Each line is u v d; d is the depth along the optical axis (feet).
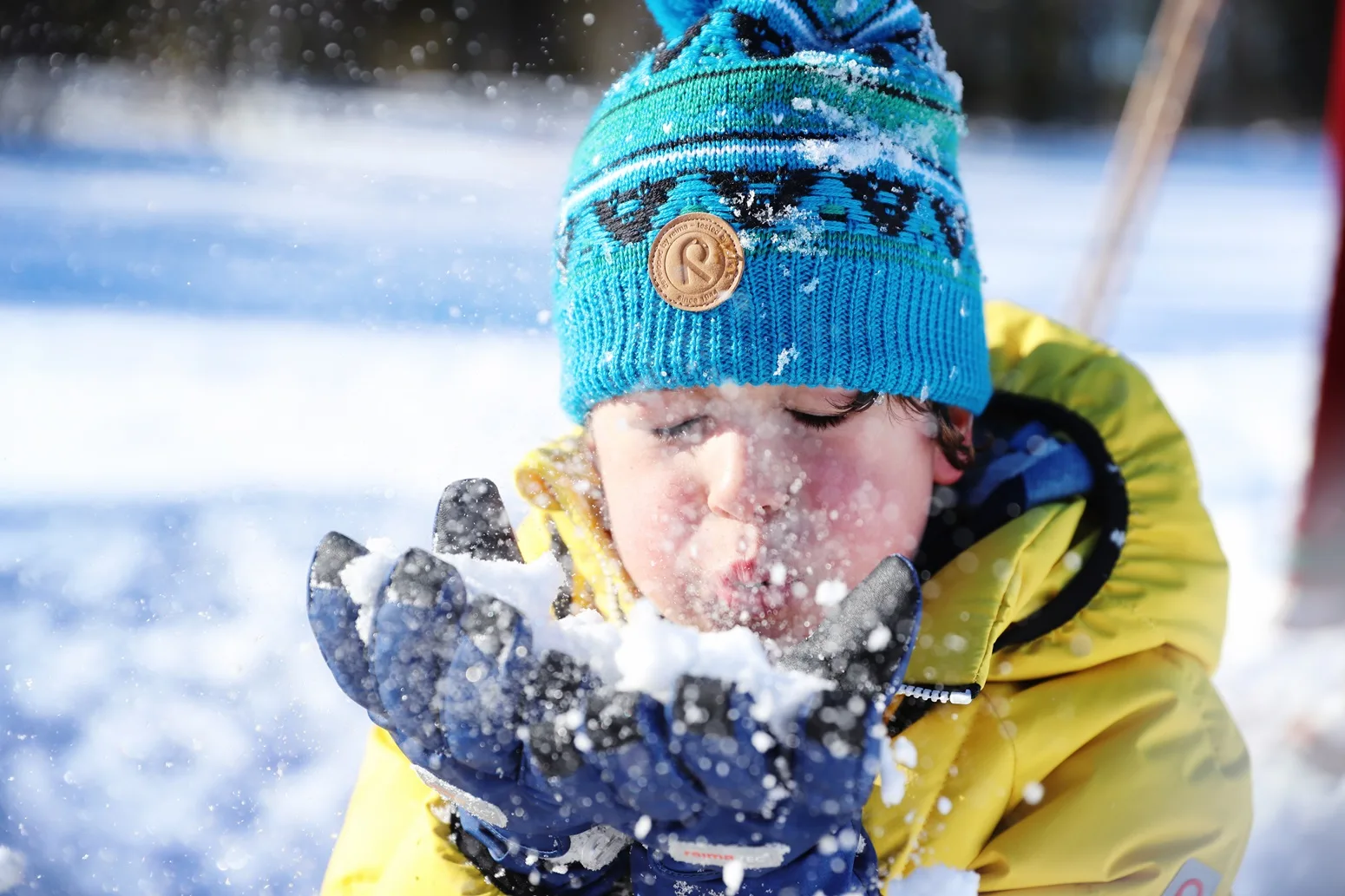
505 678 2.88
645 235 3.80
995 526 4.14
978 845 3.74
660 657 2.77
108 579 6.78
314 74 38.29
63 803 4.89
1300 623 7.70
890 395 3.80
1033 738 3.84
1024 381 4.83
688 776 2.76
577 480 4.17
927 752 3.76
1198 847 3.87
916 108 4.00
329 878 4.01
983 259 22.20
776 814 2.83
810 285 3.68
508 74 39.58
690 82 3.88
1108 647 4.05
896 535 3.77
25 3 28.96
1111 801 3.79
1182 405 13.19
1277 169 44.16
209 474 8.46
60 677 5.75
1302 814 5.77
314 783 5.11
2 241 17.15
